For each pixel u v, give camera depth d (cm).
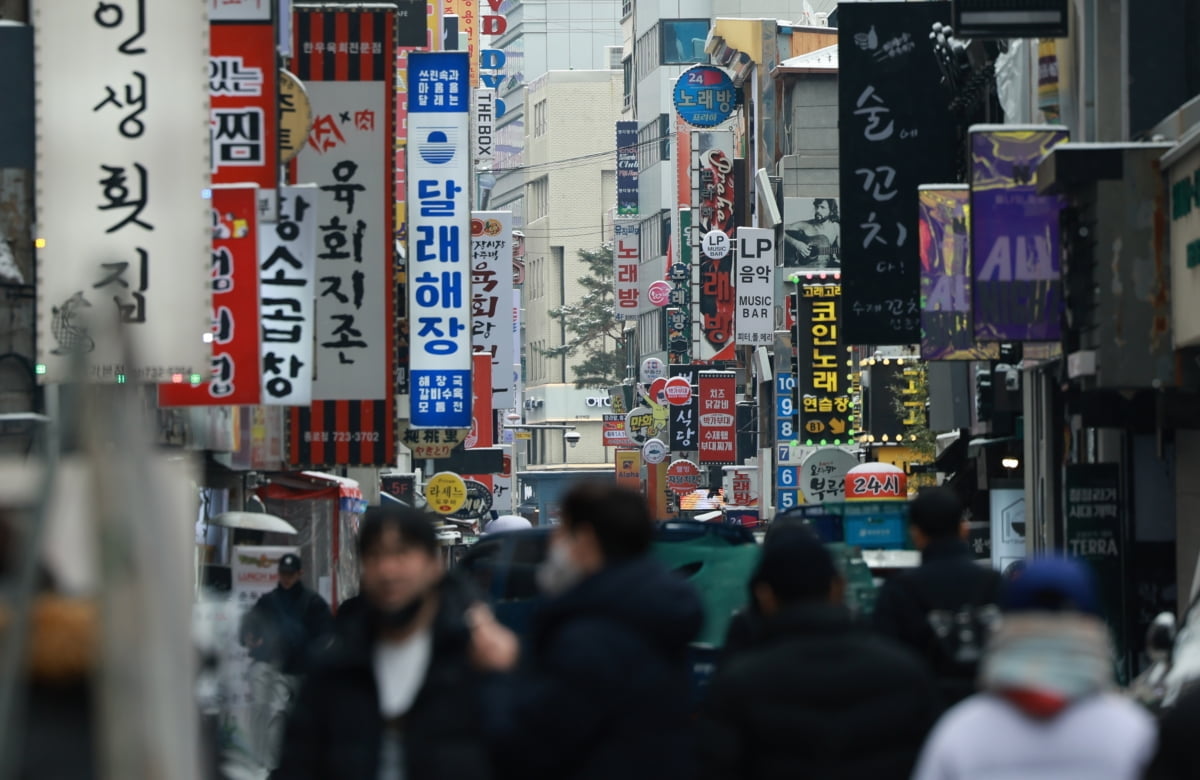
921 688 1700
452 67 8450
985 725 1395
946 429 8506
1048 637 1366
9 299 4338
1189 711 1549
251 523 5478
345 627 1706
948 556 2611
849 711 1670
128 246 3969
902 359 11456
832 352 13325
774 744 1672
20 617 1167
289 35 5447
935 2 7138
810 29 19712
